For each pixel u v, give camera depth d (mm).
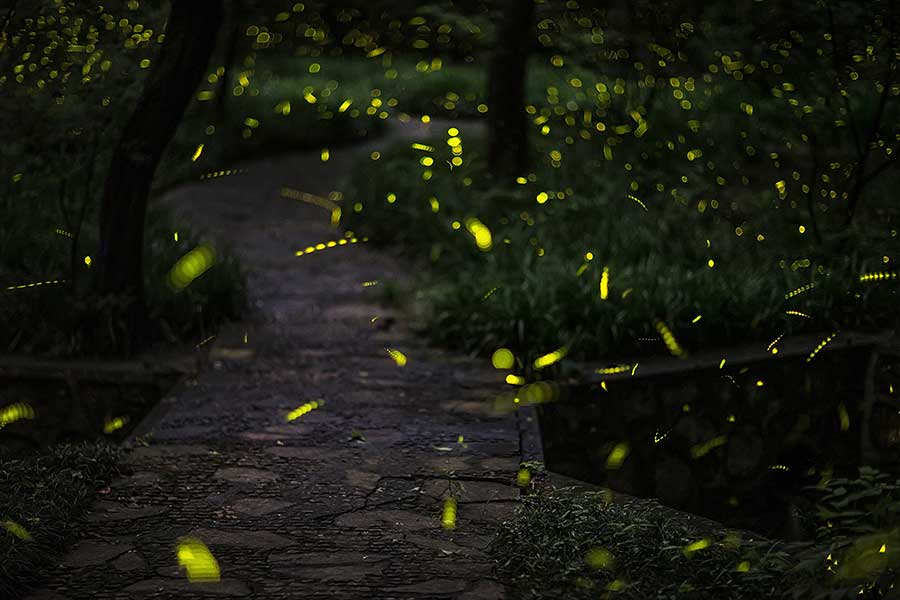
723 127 11680
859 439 7422
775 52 8852
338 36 15391
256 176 15391
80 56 7449
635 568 4410
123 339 8148
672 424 7328
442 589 4305
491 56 11805
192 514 5160
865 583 4059
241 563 4562
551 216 10406
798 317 7859
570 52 11961
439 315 8953
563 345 7867
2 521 4504
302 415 6906
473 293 9008
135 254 8234
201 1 7859
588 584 4270
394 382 7727
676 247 9422
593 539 4633
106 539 4816
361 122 18469
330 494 5473
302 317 9445
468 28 11953
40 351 8039
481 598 4219
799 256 8664
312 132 17703
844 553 4207
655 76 11039
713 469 7328
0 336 8094
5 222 9172
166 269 8961
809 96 8734
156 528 4961
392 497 5449
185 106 8094
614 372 7215
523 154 11805
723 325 7863
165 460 5965
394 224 12188
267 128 17031
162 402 7176
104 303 8078
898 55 7945
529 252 9609
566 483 5645
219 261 9398
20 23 6973
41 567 4434
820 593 4016
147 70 8086
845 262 8227
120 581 4352
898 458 7117
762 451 7367
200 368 7945
